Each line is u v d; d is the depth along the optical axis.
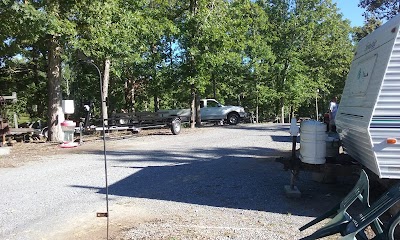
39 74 23.80
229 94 32.81
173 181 8.05
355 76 6.55
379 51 5.41
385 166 4.98
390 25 5.19
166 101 36.19
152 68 20.77
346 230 3.62
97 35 14.78
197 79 19.31
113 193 7.17
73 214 5.89
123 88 28.92
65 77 28.89
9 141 15.42
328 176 7.36
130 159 11.03
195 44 19.00
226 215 5.68
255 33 27.30
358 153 5.97
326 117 14.48
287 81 30.31
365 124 5.08
